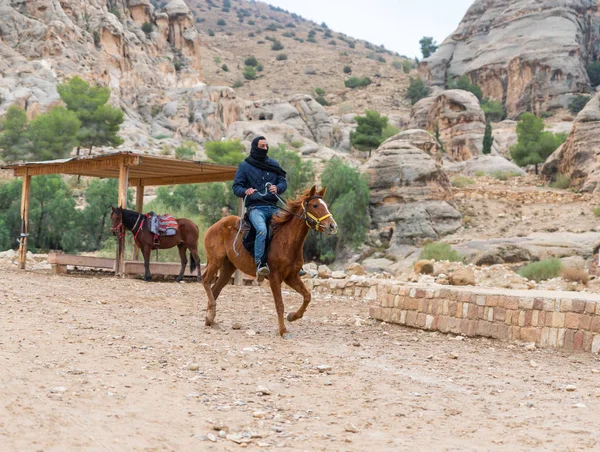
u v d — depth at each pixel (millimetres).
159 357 7910
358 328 11789
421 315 11828
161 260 29359
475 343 10445
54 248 46719
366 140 97312
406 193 49750
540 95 134875
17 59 88938
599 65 143250
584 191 56656
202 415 5570
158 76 113625
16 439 4648
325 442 5012
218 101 104000
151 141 88938
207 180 22938
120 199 20141
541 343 10070
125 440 4805
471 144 94500
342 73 196750
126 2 126688
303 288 10172
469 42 159125
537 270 31203
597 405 6465
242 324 11430
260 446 4836
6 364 6859
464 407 6270
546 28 142625
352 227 47156
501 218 51031
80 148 78562
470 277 20797
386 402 6336
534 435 5324
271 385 6816
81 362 7289
